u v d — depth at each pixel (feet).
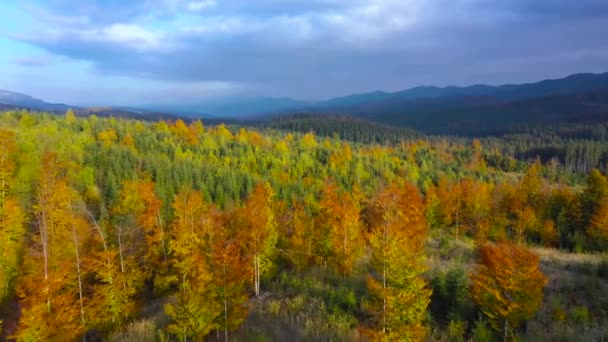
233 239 85.25
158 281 100.53
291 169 308.81
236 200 211.61
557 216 153.17
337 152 373.61
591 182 149.79
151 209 113.19
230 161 307.78
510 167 447.01
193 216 108.17
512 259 55.36
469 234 159.74
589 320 59.82
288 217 127.95
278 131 620.08
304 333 61.77
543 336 55.42
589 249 127.24
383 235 60.85
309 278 89.45
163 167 232.94
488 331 55.52
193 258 76.69
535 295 53.36
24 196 133.39
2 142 131.54
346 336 59.52
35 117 321.11
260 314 70.90
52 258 85.87
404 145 549.13
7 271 97.50
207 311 60.34
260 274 94.43
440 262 94.22
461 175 333.42
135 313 85.97
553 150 526.98
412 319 53.06
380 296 54.75
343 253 91.66
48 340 65.21
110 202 167.94
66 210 119.96
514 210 149.28
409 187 164.14
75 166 187.83
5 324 90.33
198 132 380.78
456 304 64.90
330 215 107.76
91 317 76.33
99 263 82.38
